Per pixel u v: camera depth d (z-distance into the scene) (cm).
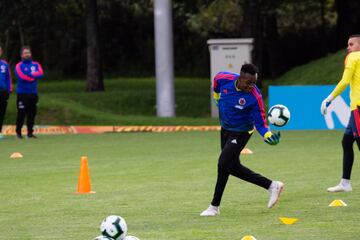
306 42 11225
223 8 11062
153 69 12425
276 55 10350
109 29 12200
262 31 9125
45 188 2977
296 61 11169
